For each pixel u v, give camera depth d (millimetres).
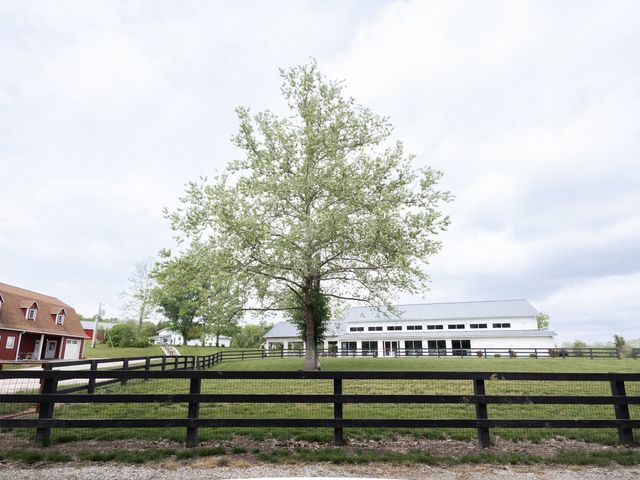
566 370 18906
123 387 12180
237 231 17469
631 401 6406
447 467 5336
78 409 8930
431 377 6375
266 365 23891
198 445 6121
